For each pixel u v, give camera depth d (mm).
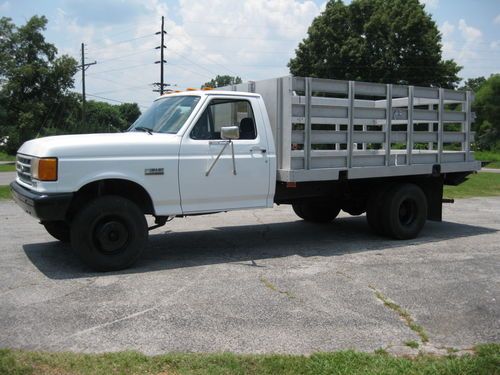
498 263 6941
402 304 5227
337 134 7641
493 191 16938
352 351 3939
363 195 8797
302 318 4793
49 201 5809
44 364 3635
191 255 7258
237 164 6949
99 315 4797
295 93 7543
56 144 5938
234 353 3959
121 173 6195
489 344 4156
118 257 6262
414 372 3619
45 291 5492
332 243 8234
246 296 5398
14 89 51094
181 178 6578
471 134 9547
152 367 3629
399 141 8406
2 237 8305
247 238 8578
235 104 7086
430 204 9234
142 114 7656
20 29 52312
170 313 4875
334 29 39938
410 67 38938
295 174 7211
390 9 39781
